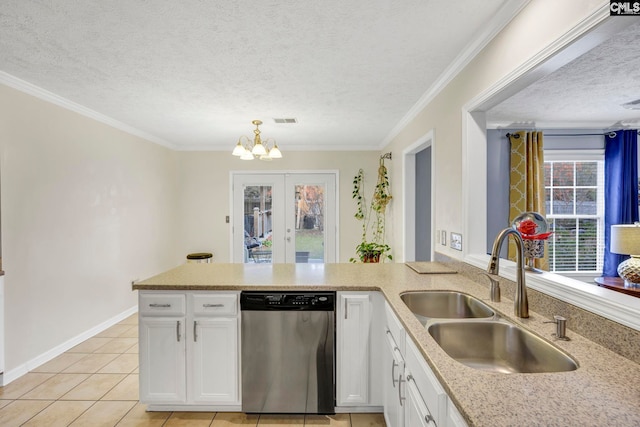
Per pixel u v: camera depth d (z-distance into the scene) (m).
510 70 1.66
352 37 1.98
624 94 2.73
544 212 3.63
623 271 2.93
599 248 3.87
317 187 5.40
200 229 5.41
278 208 5.41
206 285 2.10
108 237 3.73
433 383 1.08
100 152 3.60
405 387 1.48
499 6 1.67
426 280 2.22
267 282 2.19
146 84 2.72
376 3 1.65
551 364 1.18
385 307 2.02
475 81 2.05
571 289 1.29
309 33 1.94
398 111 3.47
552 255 3.90
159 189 4.85
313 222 5.42
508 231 1.44
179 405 2.18
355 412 2.19
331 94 2.96
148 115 3.61
